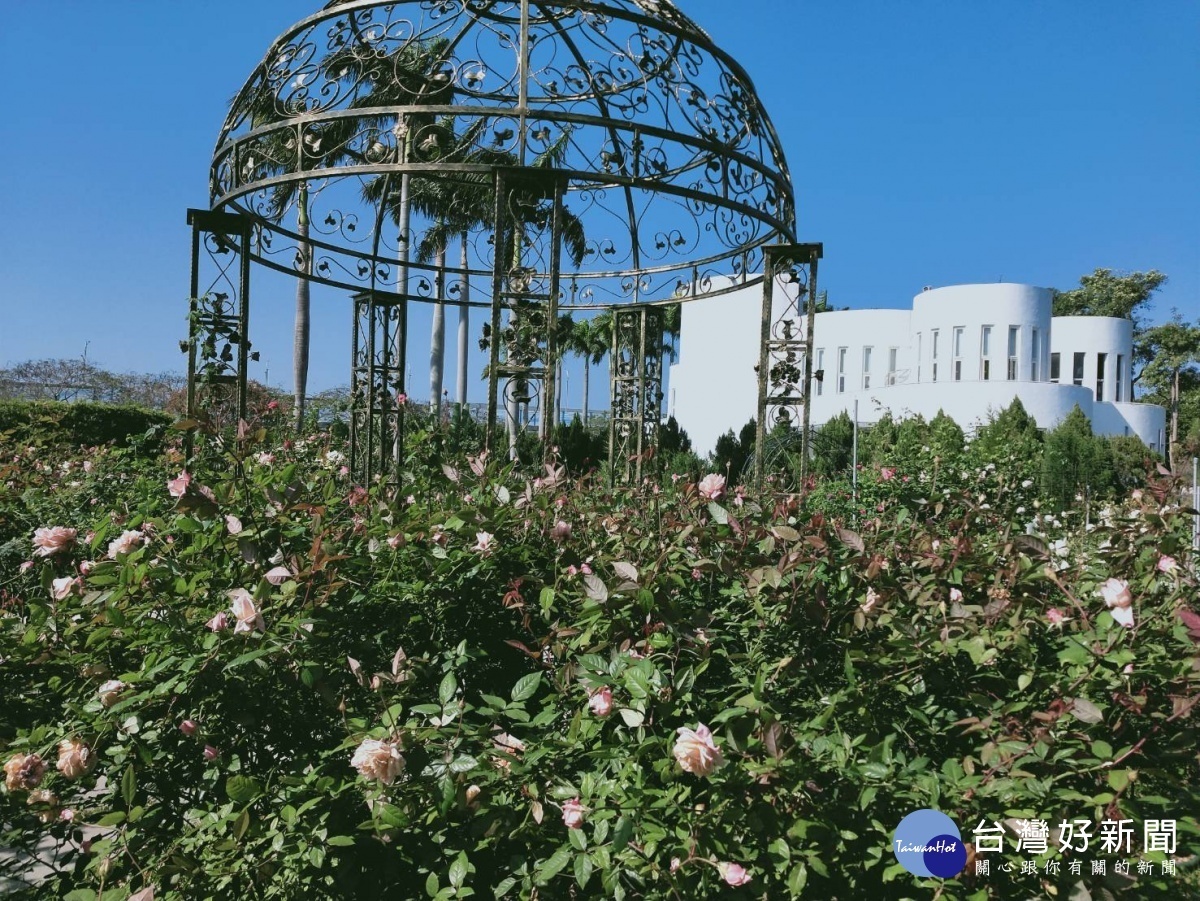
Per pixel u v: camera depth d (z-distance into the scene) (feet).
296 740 6.85
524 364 15.58
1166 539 7.74
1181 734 5.60
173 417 40.57
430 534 8.61
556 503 9.79
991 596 7.60
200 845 5.84
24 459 20.36
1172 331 136.67
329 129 18.99
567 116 14.80
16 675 7.14
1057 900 5.29
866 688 6.57
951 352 73.36
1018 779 5.39
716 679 6.95
